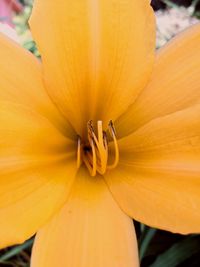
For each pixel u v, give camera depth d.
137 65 0.12
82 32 0.12
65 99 0.12
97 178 0.13
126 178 0.13
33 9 0.11
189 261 0.18
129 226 0.12
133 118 0.13
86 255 0.12
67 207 0.12
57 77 0.12
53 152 0.12
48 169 0.12
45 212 0.11
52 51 0.12
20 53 0.12
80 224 0.12
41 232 0.11
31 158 0.11
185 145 0.12
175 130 0.12
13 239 0.11
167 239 0.18
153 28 0.12
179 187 0.12
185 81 0.13
